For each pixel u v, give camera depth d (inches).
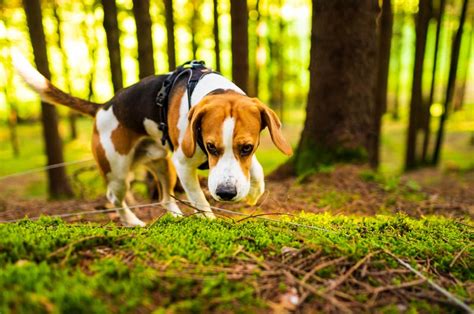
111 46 93.7
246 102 40.6
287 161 78.5
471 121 247.3
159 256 32.2
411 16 189.8
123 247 33.2
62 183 111.0
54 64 232.2
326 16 69.4
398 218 43.1
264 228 38.2
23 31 175.8
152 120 48.7
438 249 36.2
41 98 54.1
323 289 30.0
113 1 92.4
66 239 33.3
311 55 72.9
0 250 31.4
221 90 43.2
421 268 33.5
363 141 73.1
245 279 30.4
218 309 28.2
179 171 46.0
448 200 67.3
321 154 72.7
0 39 169.2
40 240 33.1
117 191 53.6
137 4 77.0
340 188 64.7
